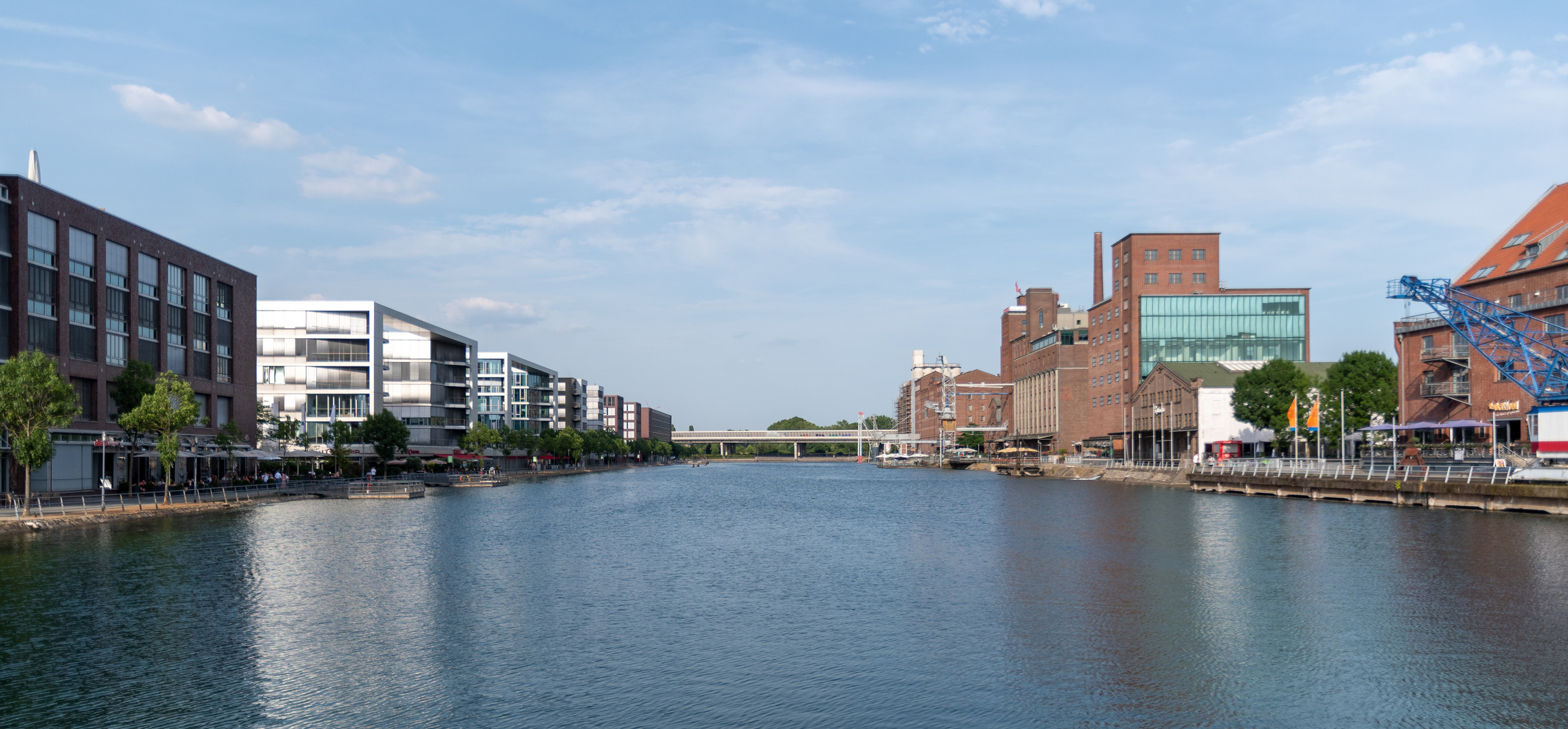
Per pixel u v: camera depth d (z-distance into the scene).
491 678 26.64
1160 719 23.11
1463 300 99.69
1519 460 77.69
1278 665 27.61
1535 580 40.44
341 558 50.09
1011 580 42.75
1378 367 114.94
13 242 74.38
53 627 32.69
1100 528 66.44
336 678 26.61
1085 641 30.67
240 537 58.50
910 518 78.94
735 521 77.00
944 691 25.34
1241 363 159.75
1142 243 179.25
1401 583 40.50
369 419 124.12
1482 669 27.03
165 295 96.19
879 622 33.72
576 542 59.34
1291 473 97.75
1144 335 176.12
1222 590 39.56
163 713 23.83
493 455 186.50
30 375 62.44
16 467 75.12
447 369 169.62
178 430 80.69
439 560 49.66
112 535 58.69
